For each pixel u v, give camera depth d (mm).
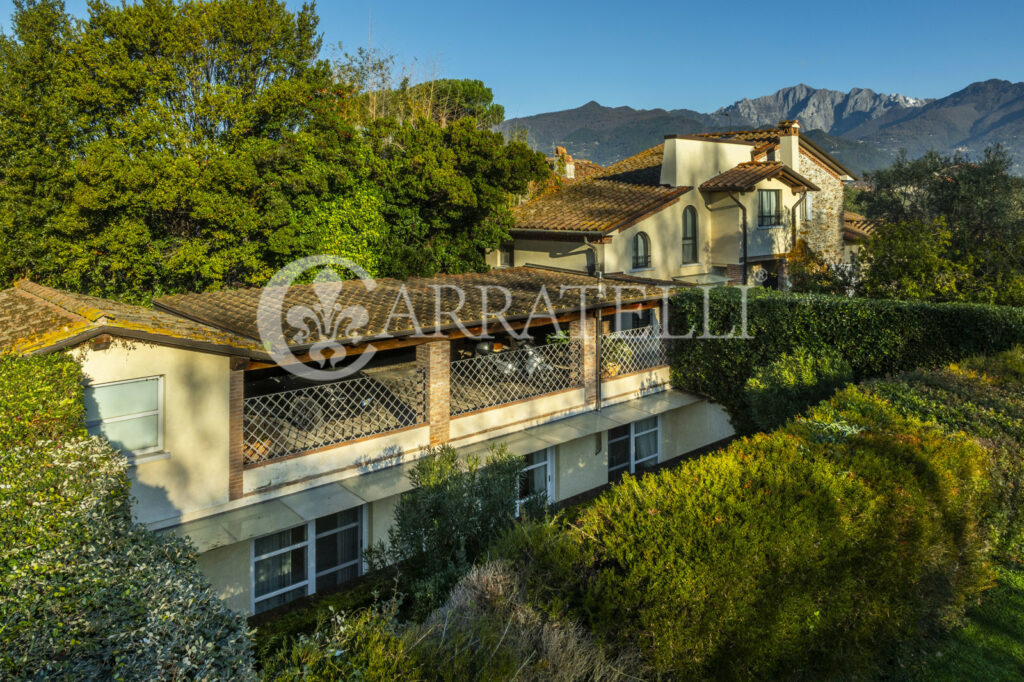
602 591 5641
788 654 6027
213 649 4617
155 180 17234
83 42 18141
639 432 18547
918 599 7066
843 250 31438
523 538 6348
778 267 26484
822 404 9867
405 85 26047
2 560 5121
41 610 4676
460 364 17875
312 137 19172
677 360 18391
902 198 32750
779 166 23906
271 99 18844
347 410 14281
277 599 12078
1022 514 8164
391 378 16656
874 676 6738
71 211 16938
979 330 13094
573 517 13148
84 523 5902
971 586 7578
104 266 18250
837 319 15094
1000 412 9180
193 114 19469
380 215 20312
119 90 18250
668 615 5465
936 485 7258
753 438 8266
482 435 14719
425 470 8992
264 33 20297
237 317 13195
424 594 7422
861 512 6641
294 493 11891
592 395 16781
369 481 12453
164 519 10383
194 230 19406
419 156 19594
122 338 9531
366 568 12953
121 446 9922
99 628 4656
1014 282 17484
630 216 20484
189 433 10547
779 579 6012
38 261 18000
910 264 19281
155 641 4312
